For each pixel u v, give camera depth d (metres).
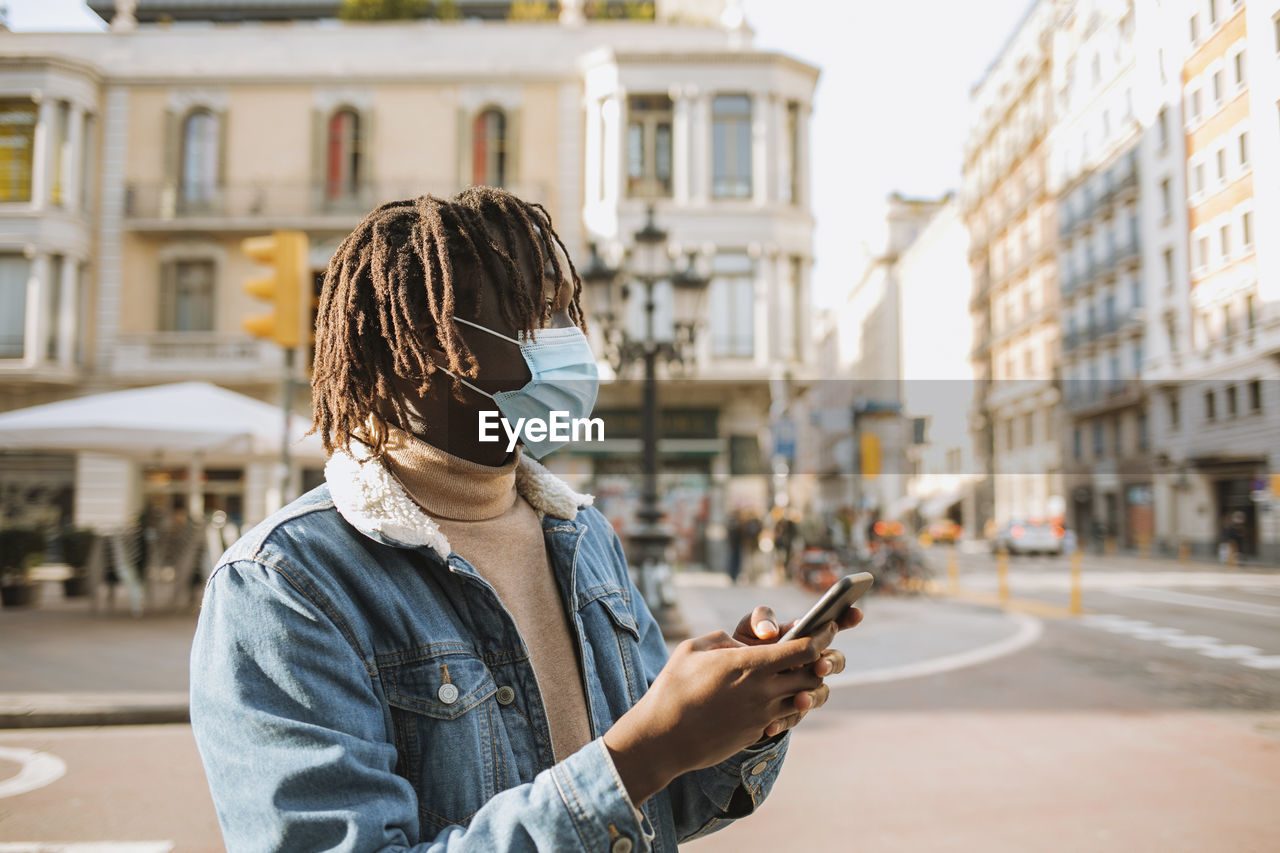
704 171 18.97
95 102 19.91
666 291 11.30
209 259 20.09
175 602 10.76
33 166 19.14
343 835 0.74
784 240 18.97
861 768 5.05
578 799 0.73
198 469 11.49
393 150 19.98
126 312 19.92
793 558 18.30
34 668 7.15
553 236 1.04
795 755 5.34
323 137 19.98
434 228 0.92
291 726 0.78
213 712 0.81
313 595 0.85
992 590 16.88
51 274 19.25
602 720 1.02
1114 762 5.09
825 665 0.77
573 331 1.03
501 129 20.03
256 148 20.08
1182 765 4.99
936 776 4.89
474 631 0.96
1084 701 6.80
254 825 0.76
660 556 10.04
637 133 19.12
